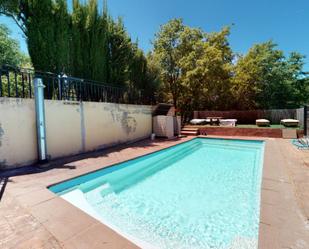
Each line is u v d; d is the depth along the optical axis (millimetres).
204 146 10297
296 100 20766
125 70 9945
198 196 4246
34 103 5480
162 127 11594
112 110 8516
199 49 15945
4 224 2473
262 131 11414
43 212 2789
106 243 2096
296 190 3479
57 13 7266
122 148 8156
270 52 19594
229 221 3193
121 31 9789
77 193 4164
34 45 6781
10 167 4965
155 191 4562
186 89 16641
